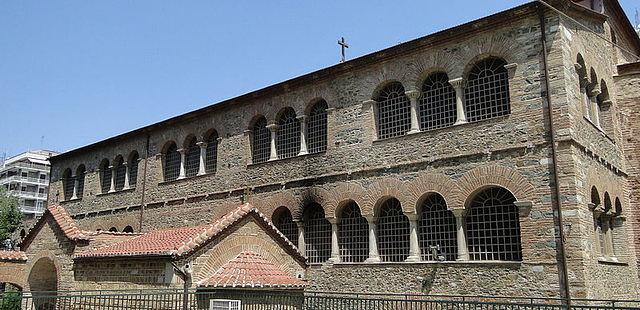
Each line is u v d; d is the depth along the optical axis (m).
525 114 21.66
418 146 24.44
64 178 48.62
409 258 23.83
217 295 19.05
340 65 27.67
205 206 33.78
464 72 23.75
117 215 40.88
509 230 21.78
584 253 19.55
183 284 19.02
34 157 133.62
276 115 31.02
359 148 26.56
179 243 19.75
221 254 20.31
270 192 30.19
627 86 26.86
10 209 58.91
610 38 27.78
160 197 37.34
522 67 22.09
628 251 24.73
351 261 26.47
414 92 25.11
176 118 36.81
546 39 21.69
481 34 23.41
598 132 23.64
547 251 20.14
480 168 22.36
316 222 28.47
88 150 45.62
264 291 18.69
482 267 21.61
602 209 22.48
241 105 33.03
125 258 20.97
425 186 23.80
